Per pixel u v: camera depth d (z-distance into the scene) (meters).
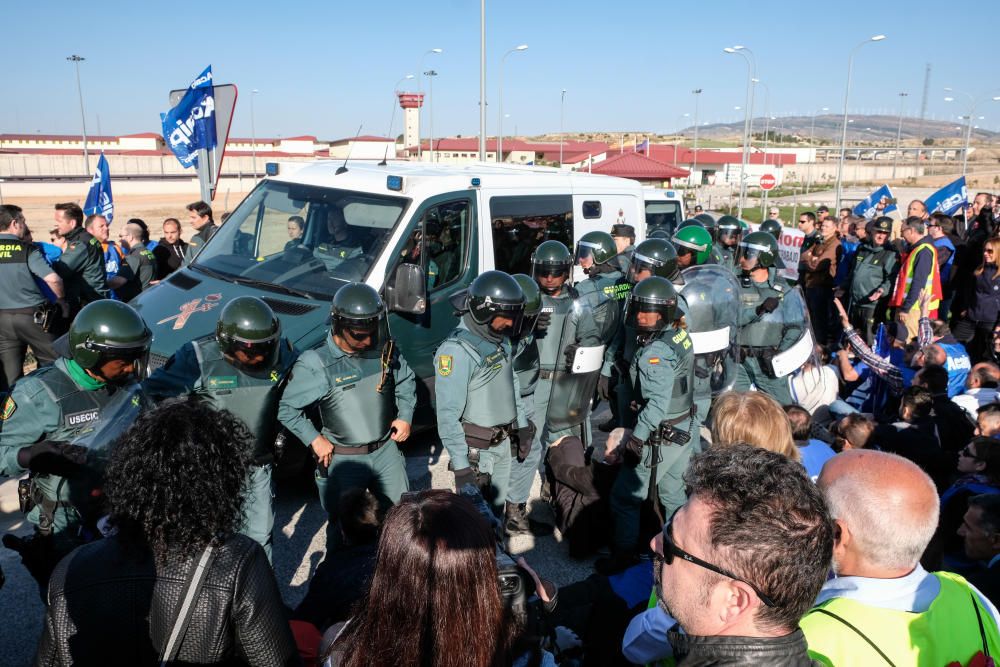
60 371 3.09
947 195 14.50
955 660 1.86
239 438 2.11
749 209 41.22
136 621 1.87
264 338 3.57
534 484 5.93
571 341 5.09
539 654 1.93
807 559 1.55
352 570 2.78
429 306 5.83
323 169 6.66
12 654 3.66
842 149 29.42
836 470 2.09
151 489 1.88
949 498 3.93
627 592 3.07
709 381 5.45
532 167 8.40
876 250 9.71
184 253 9.16
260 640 1.97
